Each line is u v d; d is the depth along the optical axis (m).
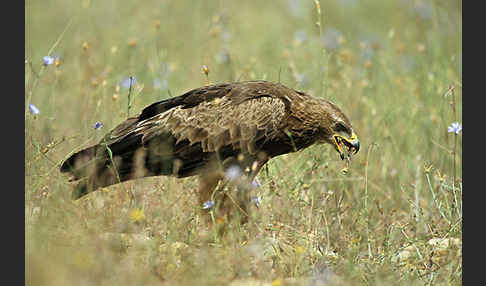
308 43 37.06
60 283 16.38
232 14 43.56
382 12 46.16
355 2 46.94
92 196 21.52
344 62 34.06
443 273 19.88
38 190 20.80
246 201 22.00
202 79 32.50
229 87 22.44
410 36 41.72
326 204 23.36
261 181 24.16
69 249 18.11
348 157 23.20
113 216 20.20
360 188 25.91
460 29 40.69
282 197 23.12
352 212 23.53
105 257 17.39
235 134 21.81
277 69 32.66
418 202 24.48
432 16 41.16
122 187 22.05
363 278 18.98
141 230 20.14
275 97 22.47
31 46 35.47
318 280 18.16
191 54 37.88
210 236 20.86
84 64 33.47
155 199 21.55
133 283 16.94
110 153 20.30
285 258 19.80
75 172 20.95
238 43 40.00
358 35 43.66
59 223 19.61
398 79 33.75
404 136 29.62
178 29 40.38
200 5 43.28
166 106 22.27
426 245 21.47
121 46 35.38
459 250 20.69
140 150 21.34
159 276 17.86
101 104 27.02
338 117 23.12
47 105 27.64
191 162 21.88
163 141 21.50
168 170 21.81
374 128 29.83
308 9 45.66
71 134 26.67
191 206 22.33
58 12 42.62
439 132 28.16
